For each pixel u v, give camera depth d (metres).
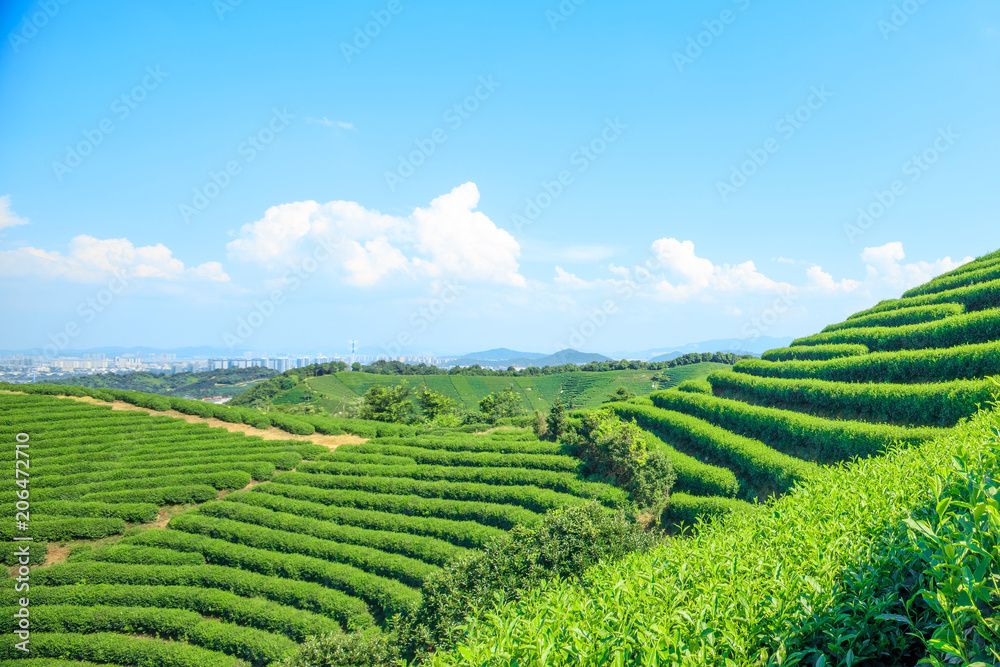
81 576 30.09
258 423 59.75
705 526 9.42
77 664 24.36
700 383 42.56
